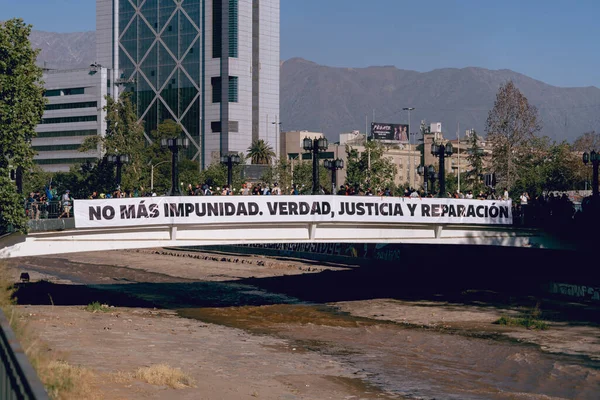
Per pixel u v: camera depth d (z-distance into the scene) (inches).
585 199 2262.6
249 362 1331.2
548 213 2218.3
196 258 3959.2
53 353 1047.0
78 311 1894.7
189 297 2459.4
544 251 2536.9
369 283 2824.8
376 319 2026.3
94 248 1749.5
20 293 2332.7
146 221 1738.4
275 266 3440.0
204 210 1782.7
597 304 2241.6
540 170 4023.1
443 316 2066.9
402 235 2046.0
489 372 1366.9
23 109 1763.0
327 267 3373.5
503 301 2340.1
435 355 1525.6
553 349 1598.2
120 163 2181.3
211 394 991.0
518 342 1678.2
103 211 1705.2
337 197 1903.3
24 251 1694.1
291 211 1857.8
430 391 1191.6
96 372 1040.8
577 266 2413.9
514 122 3811.5
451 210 2034.9
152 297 2427.4
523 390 1231.5
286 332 1782.7
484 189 4441.4
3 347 522.3
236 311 2145.7
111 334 1513.3
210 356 1358.3
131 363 1179.9
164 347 1409.9
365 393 1144.2
